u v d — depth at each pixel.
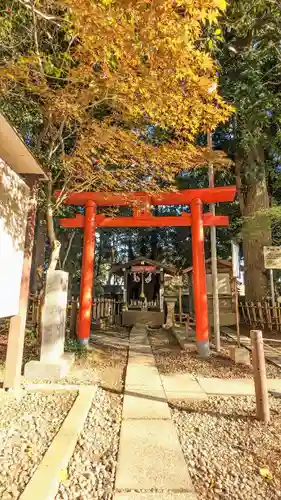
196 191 6.45
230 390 4.09
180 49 2.87
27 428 2.74
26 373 4.36
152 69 3.20
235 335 8.41
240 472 2.26
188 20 2.81
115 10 2.58
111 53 3.26
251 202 11.24
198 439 2.76
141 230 20.27
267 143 10.68
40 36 4.73
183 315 10.74
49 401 3.43
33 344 5.80
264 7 6.80
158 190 5.81
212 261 6.75
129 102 3.86
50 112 4.68
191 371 5.01
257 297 10.43
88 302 6.43
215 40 6.92
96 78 3.65
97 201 6.80
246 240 10.98
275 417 3.26
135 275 12.13
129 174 5.45
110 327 10.52
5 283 3.26
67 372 4.67
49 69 4.00
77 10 2.63
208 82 3.40
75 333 6.79
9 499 1.80
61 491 1.97
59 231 13.83
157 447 2.55
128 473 2.16
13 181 3.45
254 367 3.28
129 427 2.93
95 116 5.54
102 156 5.02
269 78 9.68
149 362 5.54
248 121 9.22
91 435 2.79
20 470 2.09
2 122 2.73
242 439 2.77
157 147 4.88
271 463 2.38
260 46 8.13
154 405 3.51
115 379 4.57
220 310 9.59
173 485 2.04
